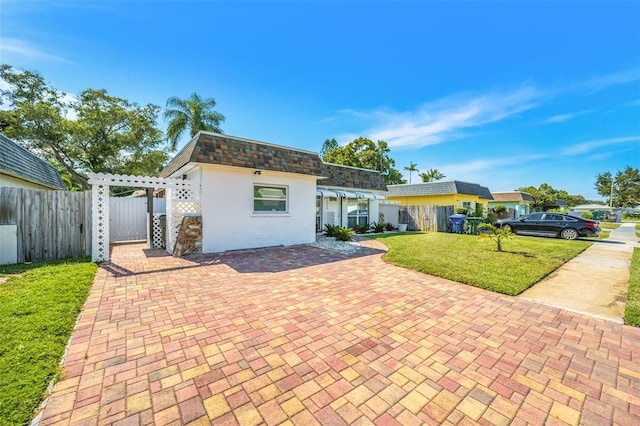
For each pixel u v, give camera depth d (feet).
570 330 14.33
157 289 20.36
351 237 52.31
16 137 76.23
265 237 39.19
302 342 12.77
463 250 37.32
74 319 14.75
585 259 32.55
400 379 10.09
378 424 7.94
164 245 39.42
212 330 13.92
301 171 41.09
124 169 98.48
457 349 12.32
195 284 21.70
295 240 42.50
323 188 58.08
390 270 26.68
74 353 11.55
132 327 14.15
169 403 8.68
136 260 30.25
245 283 22.06
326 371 10.52
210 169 34.47
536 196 168.25
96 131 88.43
